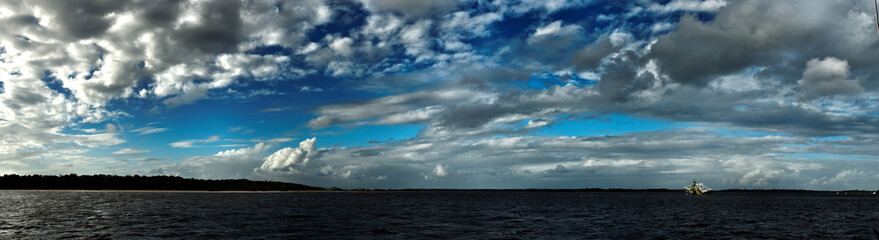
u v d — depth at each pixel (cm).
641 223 6144
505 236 4478
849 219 7150
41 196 14575
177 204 10338
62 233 4381
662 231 5066
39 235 4222
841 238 4478
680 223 6172
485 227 5369
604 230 5141
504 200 16638
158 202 11225
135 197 14900
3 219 5794
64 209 7862
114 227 4962
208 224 5391
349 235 4466
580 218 7031
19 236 4144
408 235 4506
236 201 12825
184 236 4238
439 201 15025
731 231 5097
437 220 6381
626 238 4397
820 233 4925
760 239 4372
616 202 15188
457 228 5222
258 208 9069
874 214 8550
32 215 6475
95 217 6275
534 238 4331
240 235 4353
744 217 7438
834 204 14038
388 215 7375
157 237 4144
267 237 4216
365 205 11244
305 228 5075
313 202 13125
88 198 13238
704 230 5191
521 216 7375
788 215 8025
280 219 6294
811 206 12294
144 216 6531
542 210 9331
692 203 14512
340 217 6838
